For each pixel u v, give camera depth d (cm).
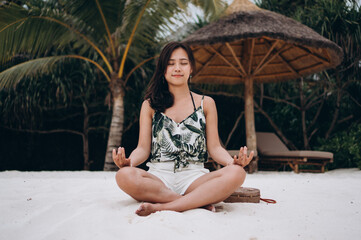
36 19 557
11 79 572
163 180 186
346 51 716
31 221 152
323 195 248
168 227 134
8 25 538
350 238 130
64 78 718
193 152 191
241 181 170
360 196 244
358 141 648
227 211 175
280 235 131
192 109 203
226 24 564
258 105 852
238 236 127
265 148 671
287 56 671
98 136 880
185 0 546
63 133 862
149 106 206
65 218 157
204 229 134
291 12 827
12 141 825
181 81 201
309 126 823
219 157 200
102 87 780
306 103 856
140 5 580
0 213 170
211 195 165
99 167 879
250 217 162
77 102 818
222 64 717
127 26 606
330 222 157
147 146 205
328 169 682
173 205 162
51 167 854
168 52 202
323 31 712
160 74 207
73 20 590
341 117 819
